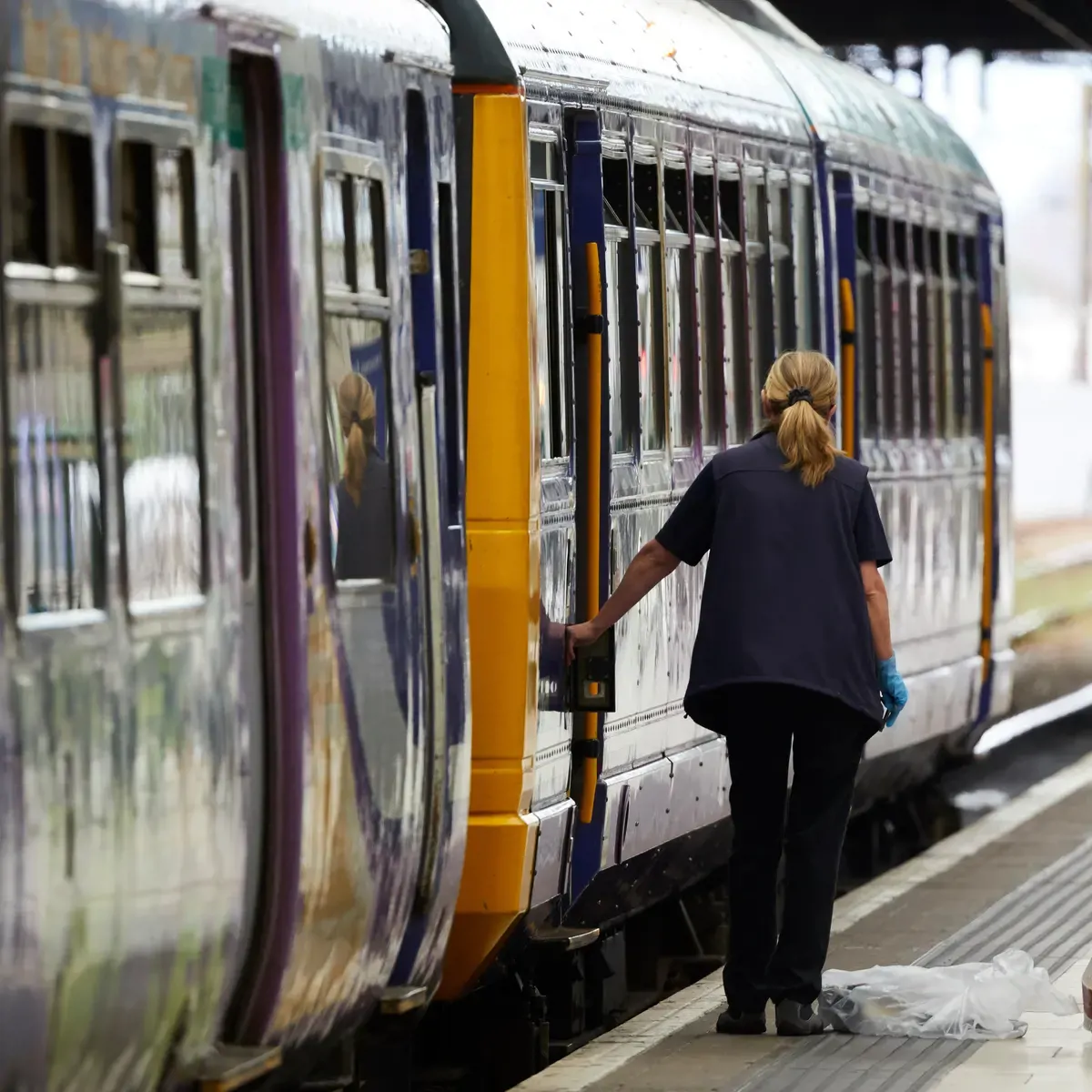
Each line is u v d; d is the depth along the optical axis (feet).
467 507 93.91
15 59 59.31
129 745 63.41
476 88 94.22
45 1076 60.54
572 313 101.24
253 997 72.69
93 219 62.59
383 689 79.92
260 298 73.10
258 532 72.64
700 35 128.36
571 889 102.32
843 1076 90.33
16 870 58.23
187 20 67.62
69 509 61.21
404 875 82.02
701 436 118.93
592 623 98.43
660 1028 100.94
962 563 175.94
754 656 93.04
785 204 135.33
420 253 86.48
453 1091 103.09
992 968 101.35
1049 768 229.04
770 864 96.94
